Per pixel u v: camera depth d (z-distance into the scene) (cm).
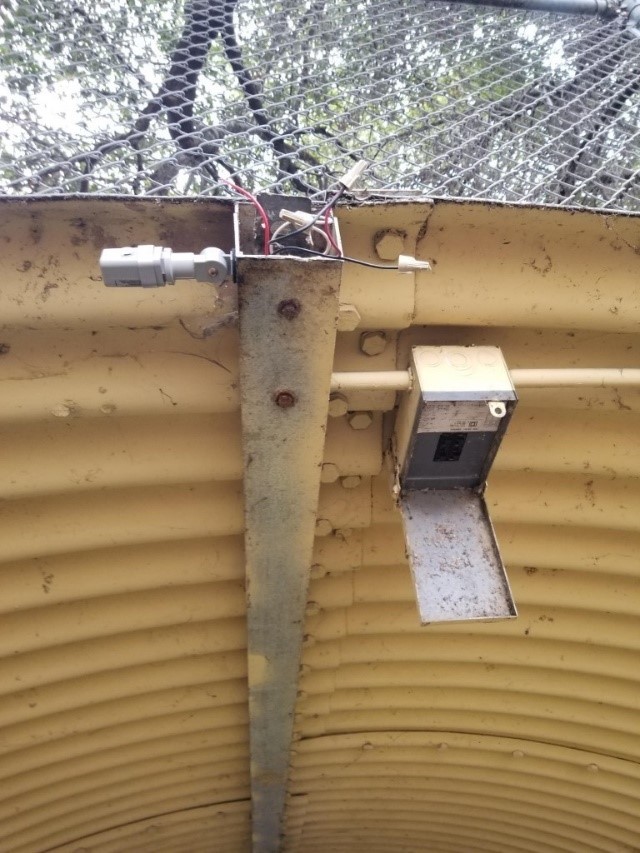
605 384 196
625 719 378
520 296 190
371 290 183
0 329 179
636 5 321
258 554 232
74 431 213
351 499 256
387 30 286
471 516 197
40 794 400
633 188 226
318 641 338
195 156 208
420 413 176
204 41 254
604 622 326
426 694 383
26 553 243
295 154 215
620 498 264
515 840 520
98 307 171
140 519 244
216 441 221
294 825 511
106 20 250
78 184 189
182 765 424
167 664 333
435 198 167
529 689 368
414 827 521
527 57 287
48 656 304
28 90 215
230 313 176
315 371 168
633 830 462
